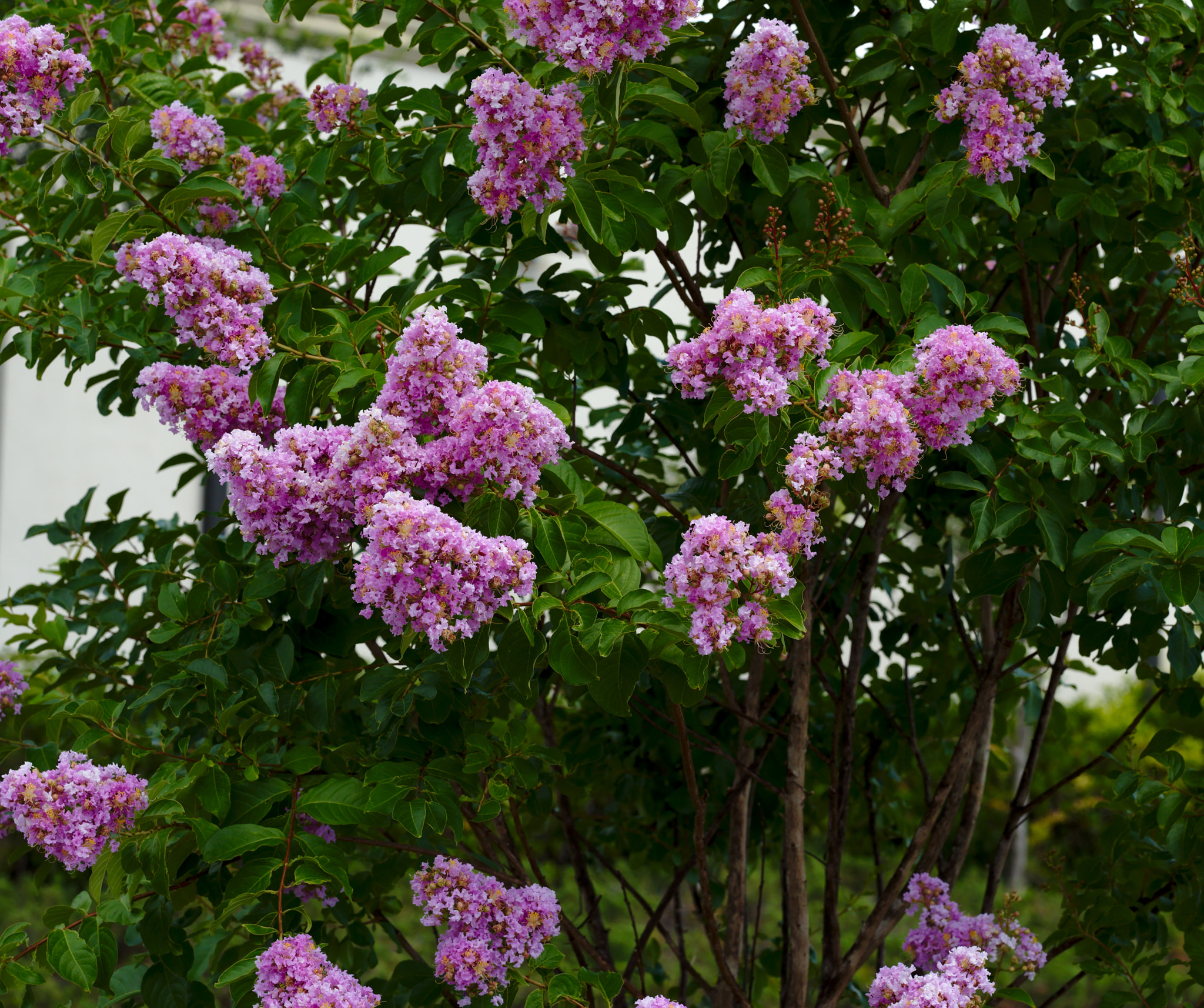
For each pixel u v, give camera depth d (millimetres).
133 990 2615
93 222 2773
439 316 1864
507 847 2906
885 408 1897
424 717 2225
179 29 3357
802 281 2178
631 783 3428
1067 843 7844
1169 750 2518
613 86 2029
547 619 2047
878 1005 2082
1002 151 2168
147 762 4391
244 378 2127
